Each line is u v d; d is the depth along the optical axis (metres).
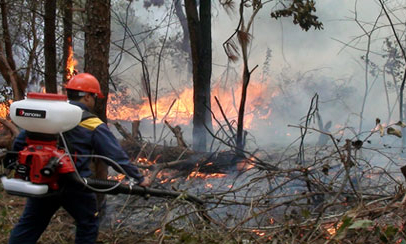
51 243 4.10
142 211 4.80
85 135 3.19
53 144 2.97
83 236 3.35
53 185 2.96
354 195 4.30
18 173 2.94
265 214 4.48
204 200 4.32
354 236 3.54
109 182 3.23
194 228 3.81
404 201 3.31
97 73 4.65
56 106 2.88
